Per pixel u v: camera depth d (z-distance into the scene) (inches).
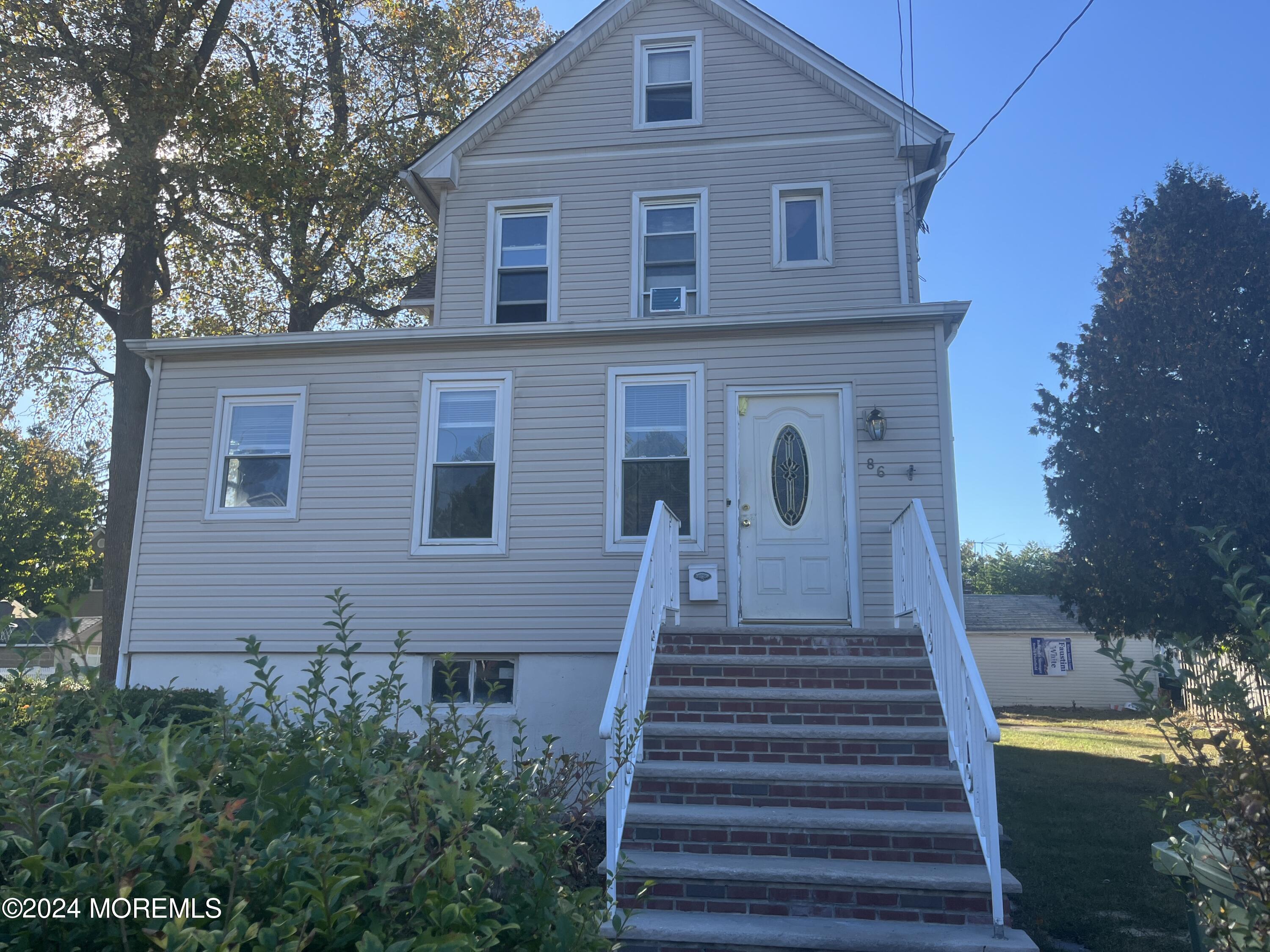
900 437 335.6
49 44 560.1
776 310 408.8
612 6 448.8
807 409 346.6
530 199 438.3
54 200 574.2
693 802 214.2
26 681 109.5
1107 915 228.4
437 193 455.5
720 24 445.7
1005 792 398.9
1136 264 860.6
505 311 431.8
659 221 431.8
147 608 359.9
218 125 589.3
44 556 1349.7
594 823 190.1
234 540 362.0
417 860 80.3
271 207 623.2
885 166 418.6
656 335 354.9
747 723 238.2
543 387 359.3
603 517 346.0
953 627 207.5
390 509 357.1
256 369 375.6
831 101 428.8
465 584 347.6
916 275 413.1
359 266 724.0
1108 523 824.3
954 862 191.2
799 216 423.2
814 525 339.0
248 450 371.6
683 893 186.7
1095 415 861.2
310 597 353.4
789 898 183.6
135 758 97.0
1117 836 312.7
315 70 685.3
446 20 698.8
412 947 72.3
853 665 248.1
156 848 81.9
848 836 195.6
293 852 82.1
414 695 341.1
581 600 341.1
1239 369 778.8
